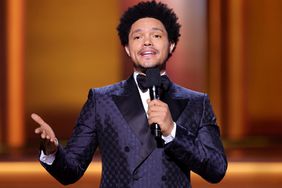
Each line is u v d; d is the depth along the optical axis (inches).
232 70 1051.3
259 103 1064.8
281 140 1063.0
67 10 1031.0
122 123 224.1
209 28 1039.6
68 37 1032.8
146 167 219.5
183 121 224.2
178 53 1037.2
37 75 1032.8
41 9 1027.3
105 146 225.8
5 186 738.2
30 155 958.4
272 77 1066.7
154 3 235.9
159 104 211.2
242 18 1052.5
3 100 1021.2
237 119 1055.6
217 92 1045.2
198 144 220.2
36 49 1029.8
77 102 1037.8
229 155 961.5
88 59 1035.3
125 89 231.9
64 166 222.7
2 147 1015.6
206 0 1037.8
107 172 223.9
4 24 1016.2
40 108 1034.1
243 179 785.6
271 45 1063.0
